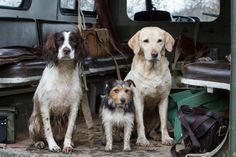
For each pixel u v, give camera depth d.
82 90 4.32
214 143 3.66
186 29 6.15
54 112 4.05
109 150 3.95
